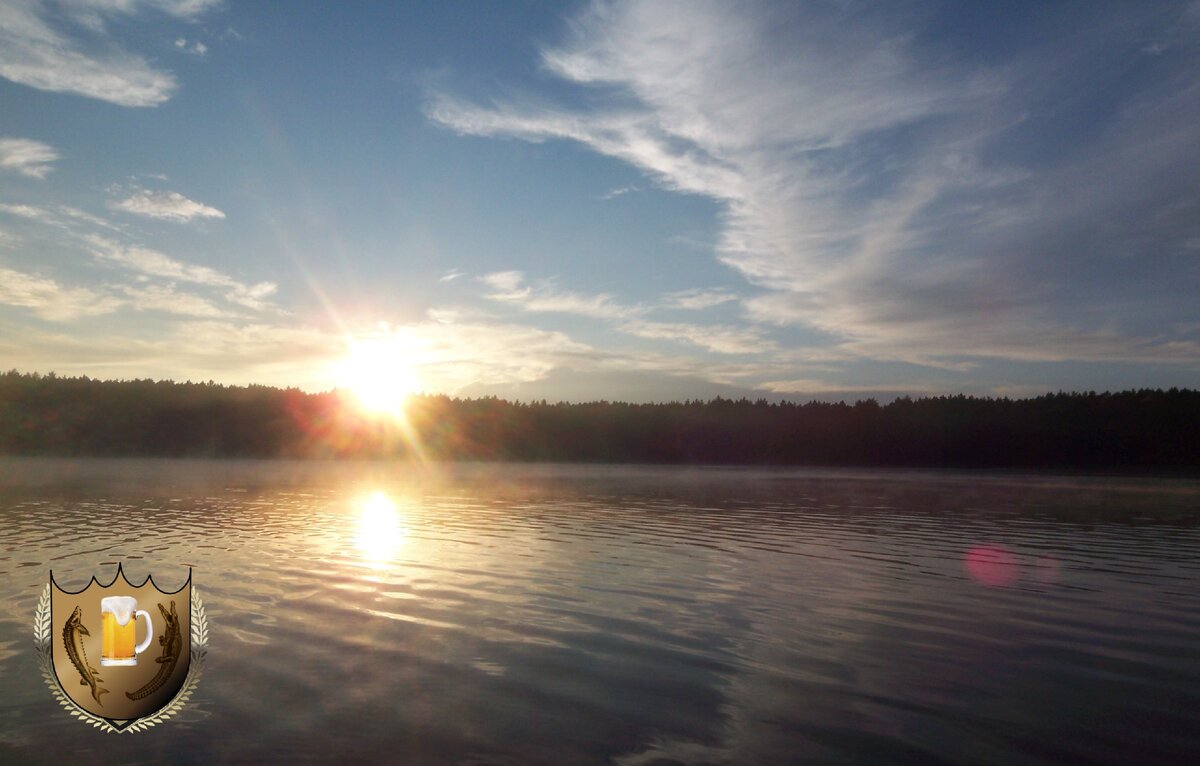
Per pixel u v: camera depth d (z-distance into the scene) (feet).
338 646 27.50
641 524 69.26
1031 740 20.48
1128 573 46.29
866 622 32.99
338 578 40.04
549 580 40.91
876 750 19.67
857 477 179.73
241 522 64.95
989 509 91.81
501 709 21.85
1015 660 27.61
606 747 19.47
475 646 28.02
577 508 85.56
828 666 26.58
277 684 23.47
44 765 17.83
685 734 20.42
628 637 29.84
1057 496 117.70
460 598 35.91
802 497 108.88
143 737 19.51
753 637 30.19
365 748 19.01
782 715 21.93
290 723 20.49
